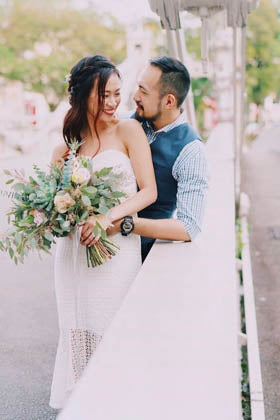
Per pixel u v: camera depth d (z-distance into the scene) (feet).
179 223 8.07
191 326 5.73
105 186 7.25
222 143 27.71
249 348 12.16
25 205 7.22
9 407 10.13
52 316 14.55
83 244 7.48
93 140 7.95
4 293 16.29
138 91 8.34
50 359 12.10
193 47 48.88
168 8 11.92
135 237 8.06
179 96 8.23
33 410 10.05
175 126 8.41
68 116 7.92
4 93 53.78
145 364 4.98
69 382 8.09
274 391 11.34
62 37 53.42
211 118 55.98
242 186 40.52
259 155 67.67
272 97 79.71
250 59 74.79
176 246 8.51
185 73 8.18
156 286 6.89
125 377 4.76
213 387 4.59
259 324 14.88
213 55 26.37
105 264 7.79
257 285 18.26
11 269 18.58
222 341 5.38
